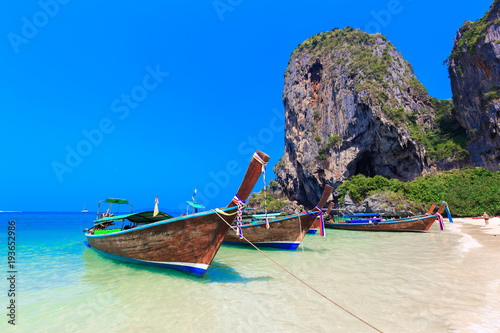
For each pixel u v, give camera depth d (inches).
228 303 219.6
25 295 247.1
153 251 330.0
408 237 740.0
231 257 439.5
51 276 320.2
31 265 387.5
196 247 297.9
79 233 981.2
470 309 193.6
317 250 506.3
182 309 207.6
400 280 277.1
